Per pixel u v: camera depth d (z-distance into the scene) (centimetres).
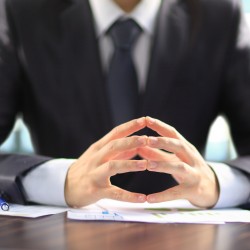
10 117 117
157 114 114
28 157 88
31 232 57
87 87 115
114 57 114
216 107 125
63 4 122
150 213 72
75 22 118
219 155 201
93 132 114
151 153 81
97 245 51
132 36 115
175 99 117
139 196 76
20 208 77
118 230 59
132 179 109
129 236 56
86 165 80
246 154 115
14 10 122
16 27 121
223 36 123
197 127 120
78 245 50
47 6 121
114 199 76
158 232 59
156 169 76
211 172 84
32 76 118
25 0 123
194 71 120
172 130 82
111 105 113
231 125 124
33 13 121
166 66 116
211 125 125
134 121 81
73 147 115
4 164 86
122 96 113
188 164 81
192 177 78
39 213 70
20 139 182
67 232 57
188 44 119
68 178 80
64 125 116
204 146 123
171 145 79
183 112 118
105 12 116
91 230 58
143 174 109
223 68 123
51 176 81
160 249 50
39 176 82
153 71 115
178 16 122
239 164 90
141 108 113
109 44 116
